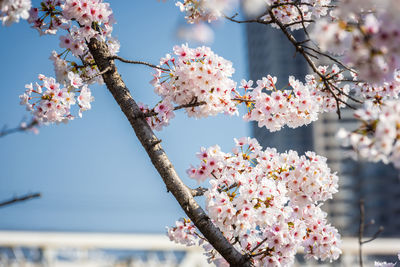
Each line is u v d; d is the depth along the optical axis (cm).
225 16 464
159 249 2472
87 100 507
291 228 493
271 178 473
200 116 474
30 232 2317
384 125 315
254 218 429
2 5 359
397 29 295
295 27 589
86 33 476
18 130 343
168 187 431
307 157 511
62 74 512
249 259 421
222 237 420
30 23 493
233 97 508
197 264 2294
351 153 332
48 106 492
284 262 483
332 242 514
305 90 513
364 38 304
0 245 2236
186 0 473
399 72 511
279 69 7444
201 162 460
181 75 454
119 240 2456
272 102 504
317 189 485
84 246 2370
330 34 313
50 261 2258
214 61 456
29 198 321
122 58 460
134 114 448
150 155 439
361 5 313
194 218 421
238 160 479
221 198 423
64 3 493
